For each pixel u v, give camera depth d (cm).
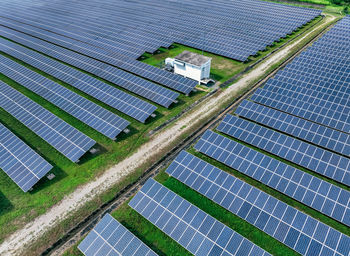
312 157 3000
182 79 4631
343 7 9875
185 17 8806
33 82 4812
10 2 12081
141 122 3850
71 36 7294
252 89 4606
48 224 2577
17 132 3741
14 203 2788
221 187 2683
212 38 6881
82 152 3216
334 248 2111
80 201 2778
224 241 2198
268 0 11756
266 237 2375
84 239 2305
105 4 10962
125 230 2303
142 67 5238
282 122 3588
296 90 4306
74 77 4934
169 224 2384
